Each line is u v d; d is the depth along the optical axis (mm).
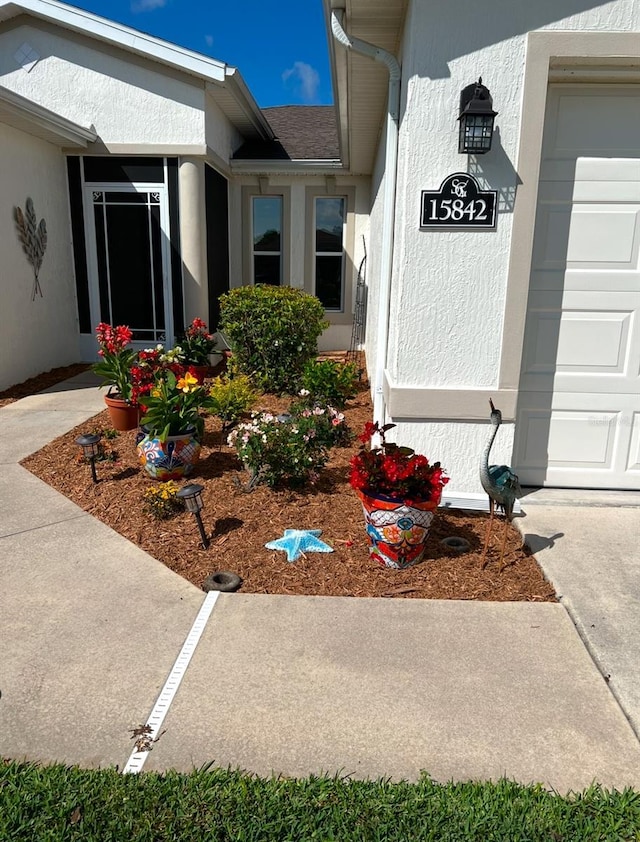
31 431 6340
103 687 2604
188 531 4082
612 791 2090
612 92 4078
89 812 1997
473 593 3369
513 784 2109
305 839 1911
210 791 2072
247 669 2723
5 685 2609
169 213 9766
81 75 9383
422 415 4328
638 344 4422
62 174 9648
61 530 4141
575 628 3049
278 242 12070
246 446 4738
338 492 4746
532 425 4609
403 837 1916
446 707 2494
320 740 2320
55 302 9547
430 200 4039
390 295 5312
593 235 4285
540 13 3793
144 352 6457
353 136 8570
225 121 10836
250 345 8055
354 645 2896
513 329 4180
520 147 3941
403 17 4543
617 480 4668
